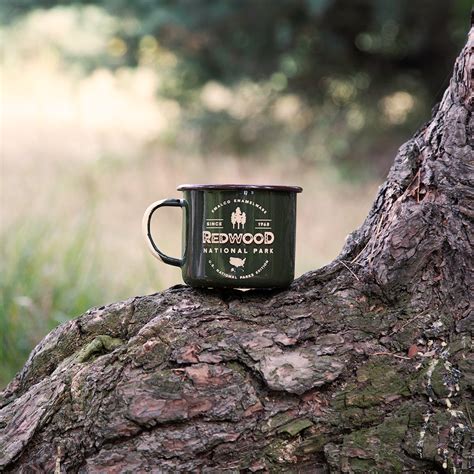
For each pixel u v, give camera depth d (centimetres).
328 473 115
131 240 254
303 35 443
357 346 117
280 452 114
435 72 460
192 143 471
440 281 118
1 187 321
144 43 437
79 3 407
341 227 286
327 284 121
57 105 572
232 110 483
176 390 115
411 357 117
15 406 119
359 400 115
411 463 114
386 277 119
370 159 451
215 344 117
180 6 394
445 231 118
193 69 454
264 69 453
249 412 115
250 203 118
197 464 114
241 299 120
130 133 487
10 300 176
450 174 118
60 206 292
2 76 572
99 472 113
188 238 120
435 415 115
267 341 117
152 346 117
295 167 425
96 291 185
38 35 490
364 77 474
